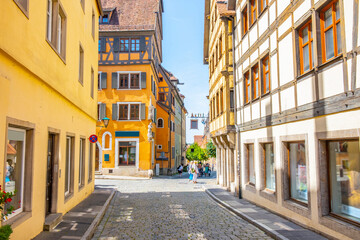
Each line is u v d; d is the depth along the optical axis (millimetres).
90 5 14859
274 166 10734
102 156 29219
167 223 9547
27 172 6859
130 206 12867
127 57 30109
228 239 7676
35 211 7164
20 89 6164
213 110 22047
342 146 7273
